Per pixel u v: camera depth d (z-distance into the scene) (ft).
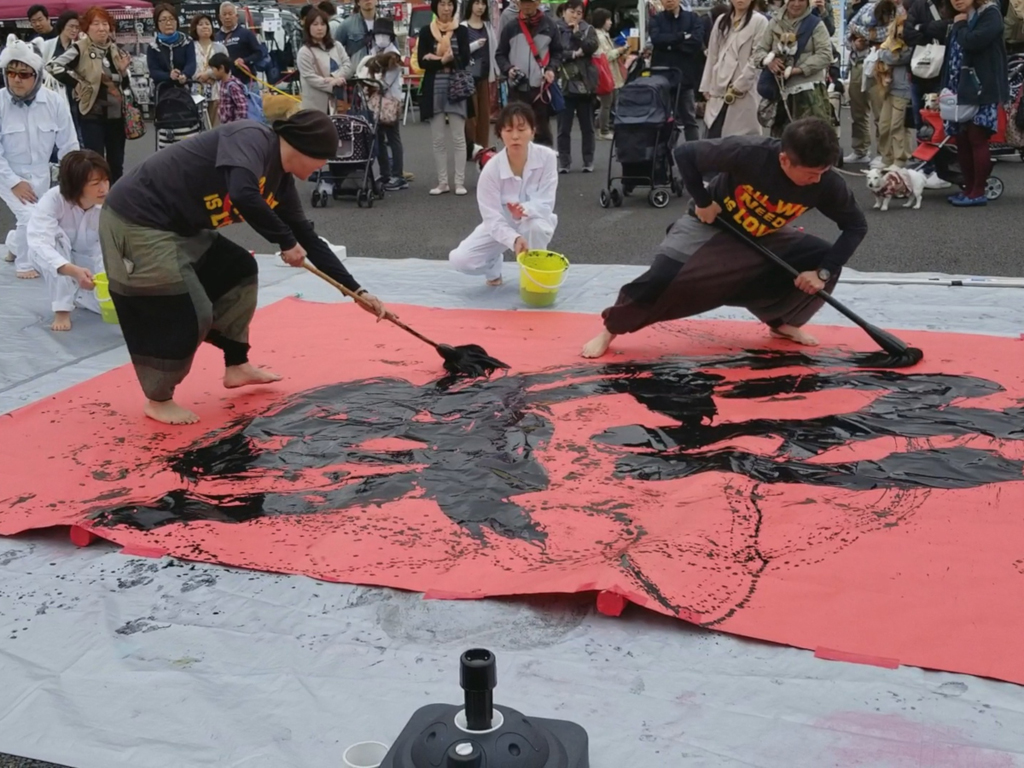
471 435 13.78
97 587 10.34
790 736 7.81
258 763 7.72
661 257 16.43
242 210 13.55
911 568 10.02
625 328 16.80
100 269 20.31
